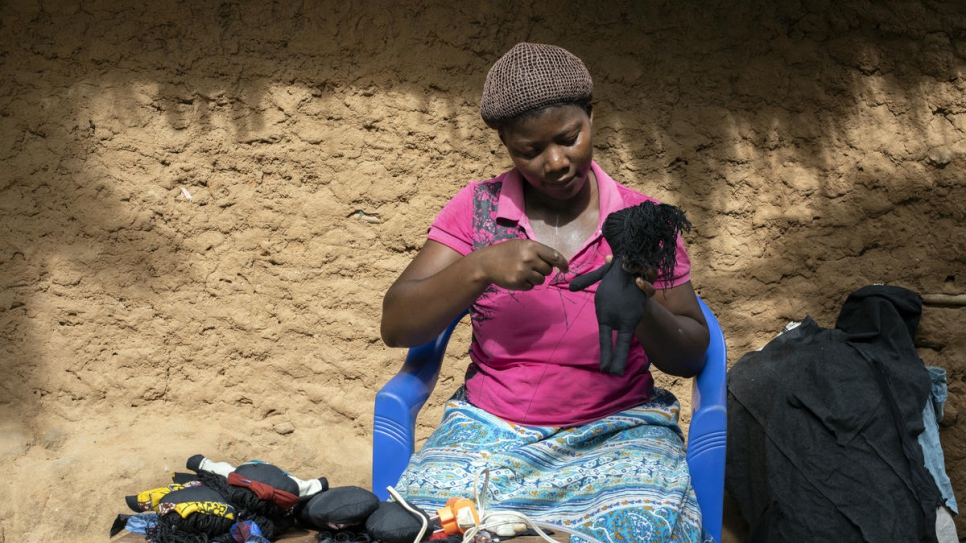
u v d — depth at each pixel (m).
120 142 3.76
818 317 3.69
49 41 3.73
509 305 2.24
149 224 3.80
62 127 3.77
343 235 3.79
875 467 3.09
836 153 3.66
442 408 3.79
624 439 2.20
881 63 3.61
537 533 1.93
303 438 3.82
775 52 3.64
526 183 2.34
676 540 1.91
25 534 3.50
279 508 1.97
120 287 3.82
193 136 3.75
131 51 3.73
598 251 2.23
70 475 3.60
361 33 3.68
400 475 2.37
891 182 3.63
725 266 3.71
